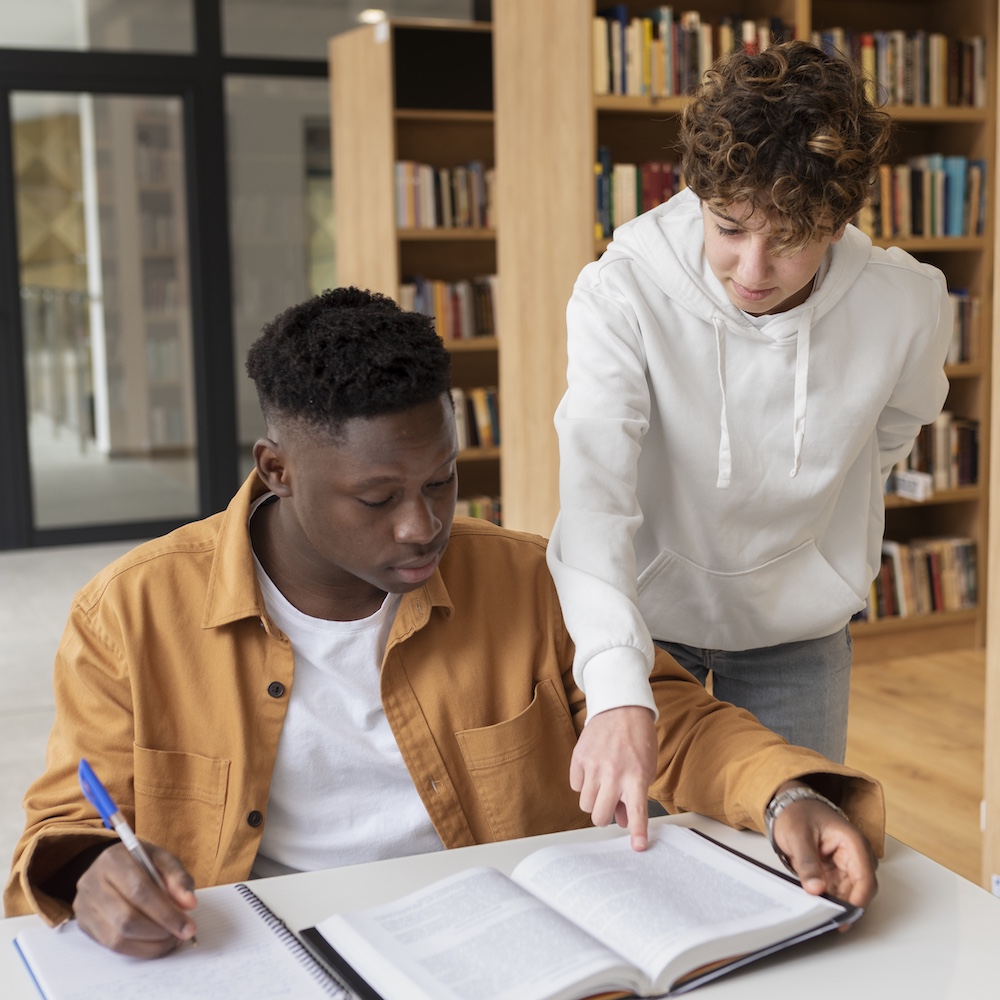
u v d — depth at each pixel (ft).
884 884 3.43
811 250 4.22
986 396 14.05
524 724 4.11
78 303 21.08
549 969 2.78
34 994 2.92
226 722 3.86
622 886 3.21
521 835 4.09
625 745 3.58
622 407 4.75
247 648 3.89
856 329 4.96
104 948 3.06
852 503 5.52
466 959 2.85
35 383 20.99
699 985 2.88
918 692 12.68
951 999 2.84
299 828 3.97
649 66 12.04
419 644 4.04
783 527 5.27
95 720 3.86
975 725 11.60
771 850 3.61
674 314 4.91
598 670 3.77
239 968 2.95
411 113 15.46
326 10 21.65
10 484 20.93
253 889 3.40
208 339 21.74
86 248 21.02
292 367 3.34
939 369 5.32
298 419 3.37
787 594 5.43
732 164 3.99
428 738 3.98
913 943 3.10
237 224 21.71
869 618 13.80
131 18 20.68
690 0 13.08
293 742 3.92
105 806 3.14
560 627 4.29
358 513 3.39
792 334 4.84
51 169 20.63
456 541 4.25
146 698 3.84
